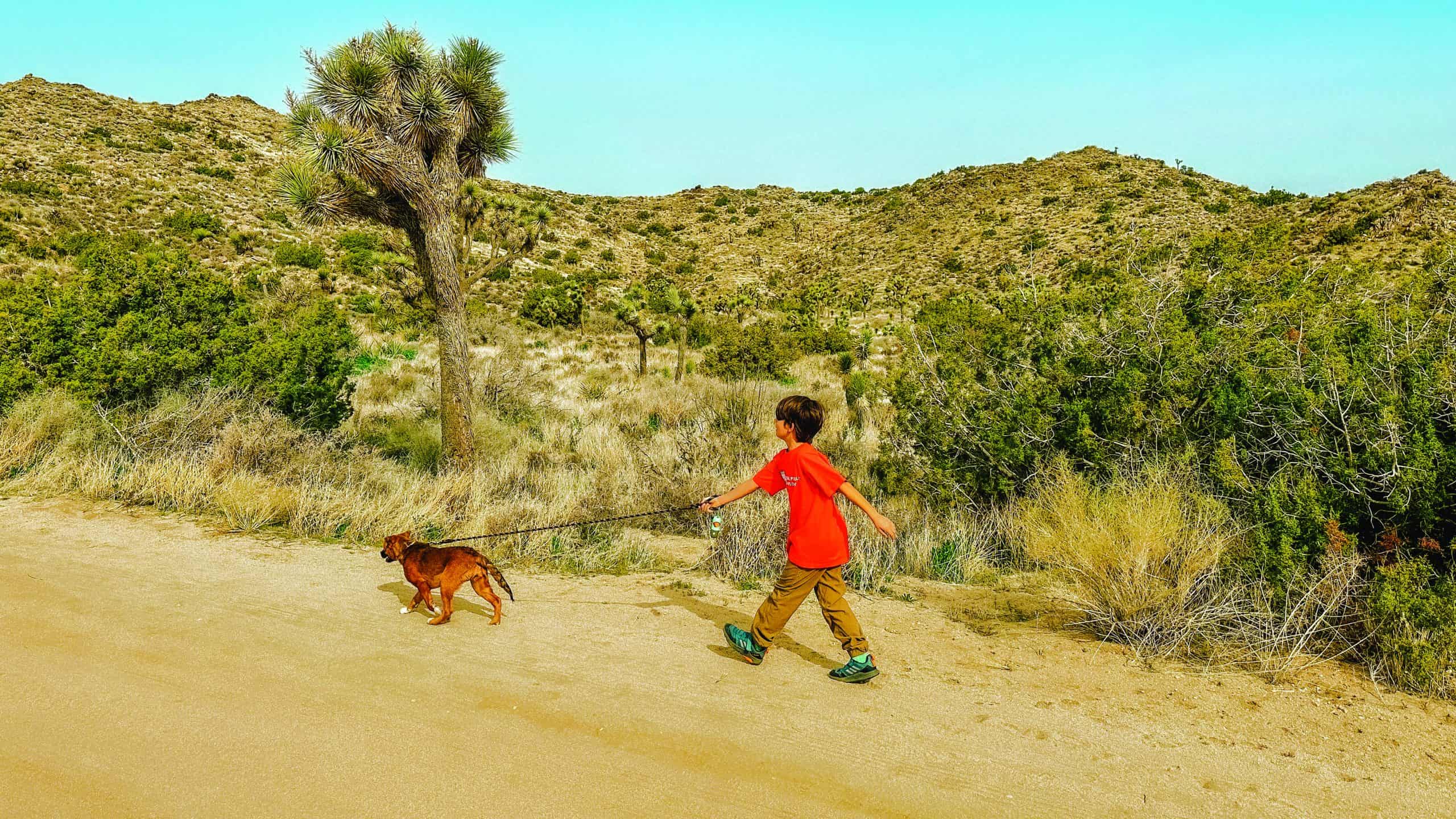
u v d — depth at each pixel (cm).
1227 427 680
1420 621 470
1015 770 346
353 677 421
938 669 467
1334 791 338
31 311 1095
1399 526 553
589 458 1205
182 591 560
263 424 988
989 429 845
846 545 441
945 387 888
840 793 321
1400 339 626
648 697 409
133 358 1067
